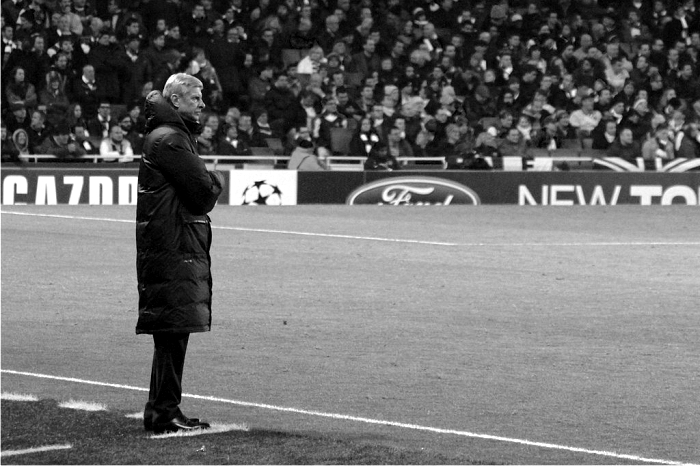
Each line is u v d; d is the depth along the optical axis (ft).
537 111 316.81
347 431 87.81
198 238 81.56
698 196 306.55
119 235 216.54
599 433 88.94
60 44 283.18
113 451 78.84
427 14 348.38
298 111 299.17
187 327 81.20
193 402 97.14
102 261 183.93
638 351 121.70
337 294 157.58
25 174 267.18
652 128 319.88
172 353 83.30
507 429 89.81
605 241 223.92
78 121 273.13
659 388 104.78
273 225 239.91
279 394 100.73
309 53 317.22
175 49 293.64
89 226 228.84
